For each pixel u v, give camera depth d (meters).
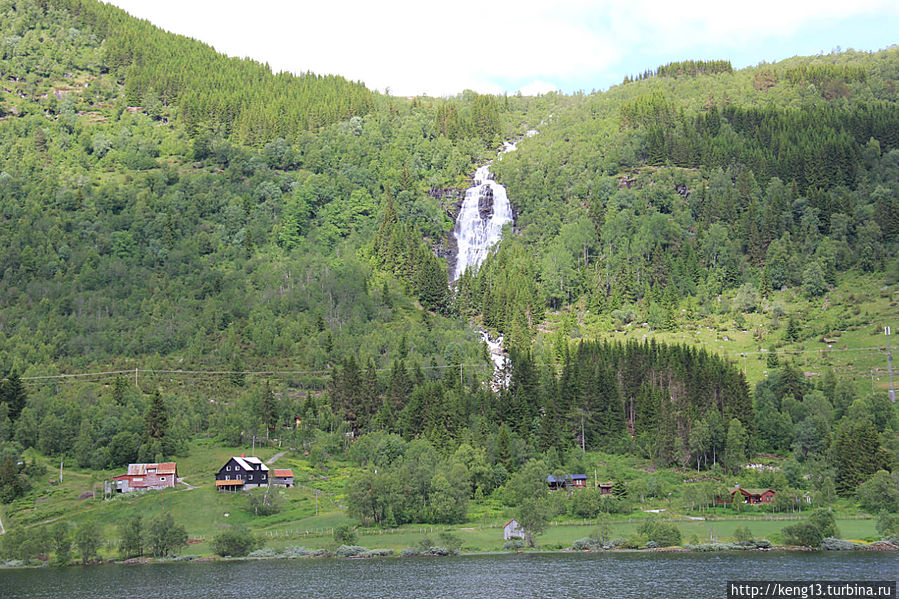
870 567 168.50
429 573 174.88
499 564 181.12
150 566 187.12
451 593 160.25
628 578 166.75
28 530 191.50
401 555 189.75
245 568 182.88
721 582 161.75
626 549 191.62
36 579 177.50
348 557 190.00
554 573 172.25
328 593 163.00
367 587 166.12
